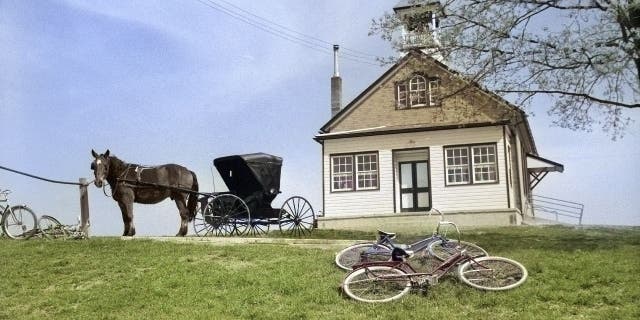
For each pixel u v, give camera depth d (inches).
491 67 694.5
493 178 1118.4
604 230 858.8
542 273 446.3
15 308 438.0
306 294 428.1
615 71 618.2
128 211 738.8
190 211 800.3
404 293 406.3
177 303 425.7
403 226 1133.7
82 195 713.6
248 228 804.0
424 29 748.6
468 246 478.6
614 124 706.8
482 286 412.5
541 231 851.4
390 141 1197.1
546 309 371.2
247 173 802.2
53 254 594.9
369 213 1185.4
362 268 428.5
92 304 432.8
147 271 520.1
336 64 1430.9
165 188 768.3
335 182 1221.1
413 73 805.9
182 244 642.8
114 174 732.7
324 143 1241.4
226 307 410.3
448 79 768.3
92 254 592.1
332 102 1408.7
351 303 402.9
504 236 757.9
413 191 1190.3
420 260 448.5
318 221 1202.0
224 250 599.2
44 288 487.2
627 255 512.4
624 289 399.5
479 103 781.9
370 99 1240.8
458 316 365.4
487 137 1132.5
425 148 1171.3
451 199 1136.2
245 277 477.1
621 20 611.2
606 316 352.2
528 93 698.2
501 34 678.5
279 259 550.3
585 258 493.7
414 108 1205.7
